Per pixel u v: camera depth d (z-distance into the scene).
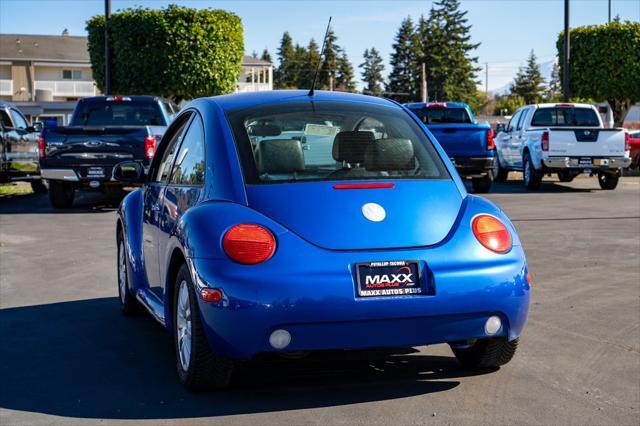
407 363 5.08
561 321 6.25
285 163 4.48
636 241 10.65
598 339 5.70
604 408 4.25
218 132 4.68
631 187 20.11
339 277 4.02
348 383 4.68
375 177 4.52
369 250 4.11
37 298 7.33
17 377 4.90
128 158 14.57
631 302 6.95
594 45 30.78
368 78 124.31
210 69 30.89
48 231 12.09
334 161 4.57
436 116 19.34
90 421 4.11
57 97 70.25
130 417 4.16
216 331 4.06
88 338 5.85
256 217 4.16
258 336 4.00
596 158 18.34
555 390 4.55
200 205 4.45
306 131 4.68
